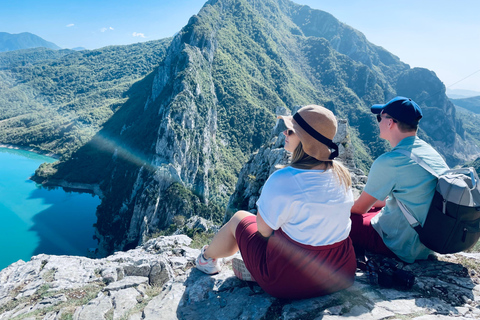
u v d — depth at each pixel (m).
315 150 2.85
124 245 121.88
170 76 199.25
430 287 3.61
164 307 4.09
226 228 3.96
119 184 154.62
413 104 3.80
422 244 4.01
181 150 140.50
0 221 137.38
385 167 3.73
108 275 6.17
